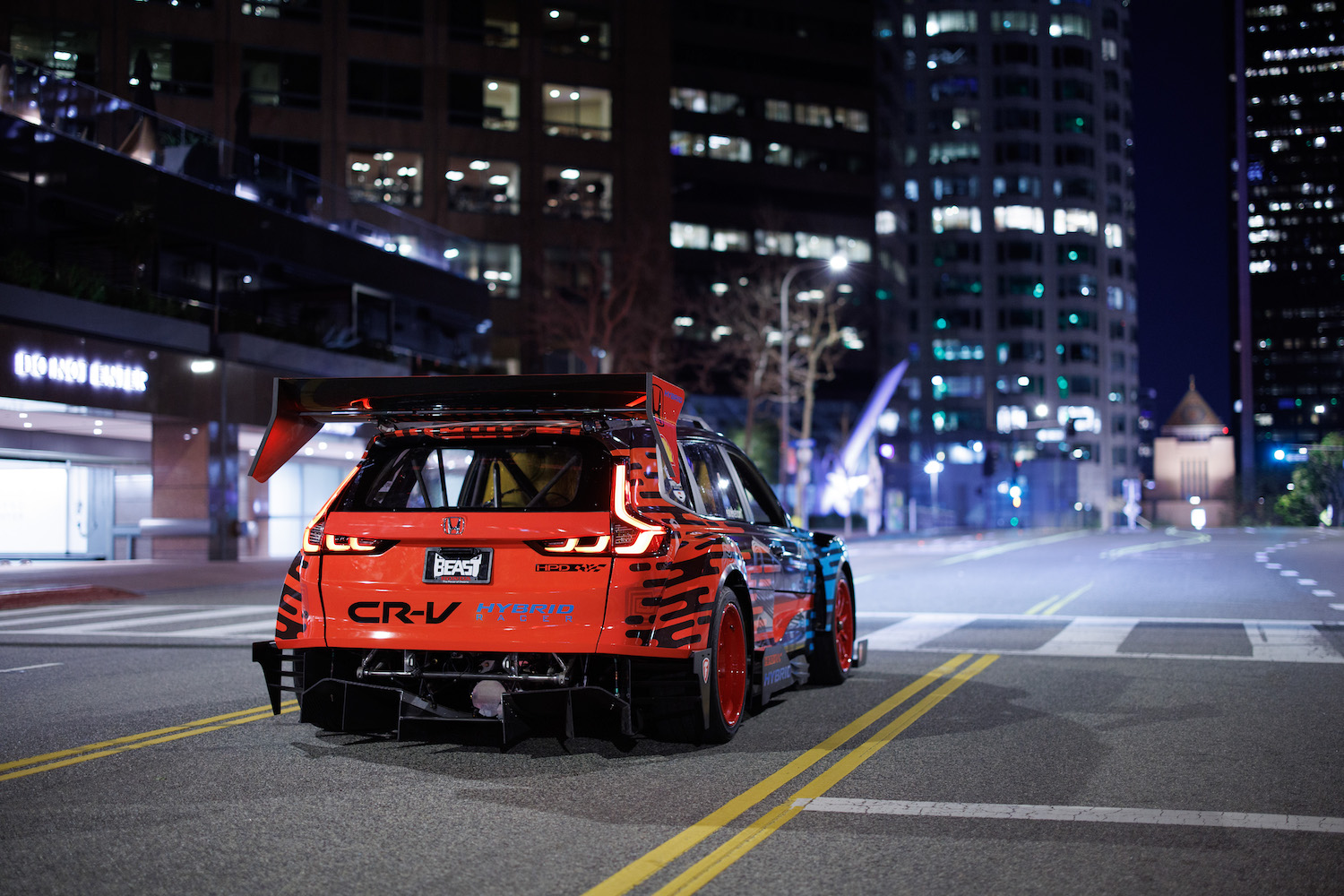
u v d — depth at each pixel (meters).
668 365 63.97
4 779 5.61
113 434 29.70
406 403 6.00
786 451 47.34
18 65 27.02
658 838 4.56
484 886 3.96
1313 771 5.71
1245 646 11.11
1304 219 188.00
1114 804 5.08
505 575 5.72
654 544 5.69
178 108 51.25
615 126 62.62
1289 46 188.50
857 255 81.25
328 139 54.81
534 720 5.88
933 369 113.56
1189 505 144.25
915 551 39.84
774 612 7.40
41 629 13.55
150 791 5.34
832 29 81.88
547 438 5.98
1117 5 121.56
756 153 78.81
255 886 3.96
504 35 60.00
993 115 115.50
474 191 58.88
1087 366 116.44
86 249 28.59
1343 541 47.91
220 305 32.56
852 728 6.93
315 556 6.00
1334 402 186.12
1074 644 11.35
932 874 4.10
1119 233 120.50
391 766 5.87
